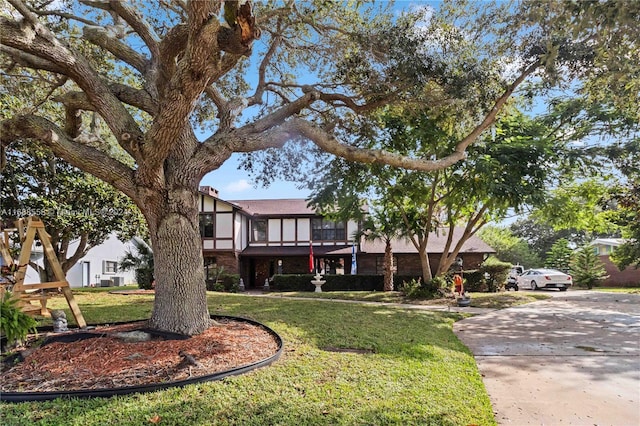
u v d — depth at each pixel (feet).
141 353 16.15
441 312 36.96
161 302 19.67
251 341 18.99
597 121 41.11
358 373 15.61
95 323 24.59
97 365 14.92
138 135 18.35
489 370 18.21
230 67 16.15
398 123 39.63
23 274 20.98
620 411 13.39
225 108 24.32
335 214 53.11
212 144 20.99
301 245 83.76
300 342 20.51
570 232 128.16
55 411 11.53
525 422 12.47
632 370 18.22
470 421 11.93
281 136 22.11
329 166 36.37
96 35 22.50
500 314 37.11
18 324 15.05
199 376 13.94
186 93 15.30
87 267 81.10
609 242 89.20
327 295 55.36
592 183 49.49
